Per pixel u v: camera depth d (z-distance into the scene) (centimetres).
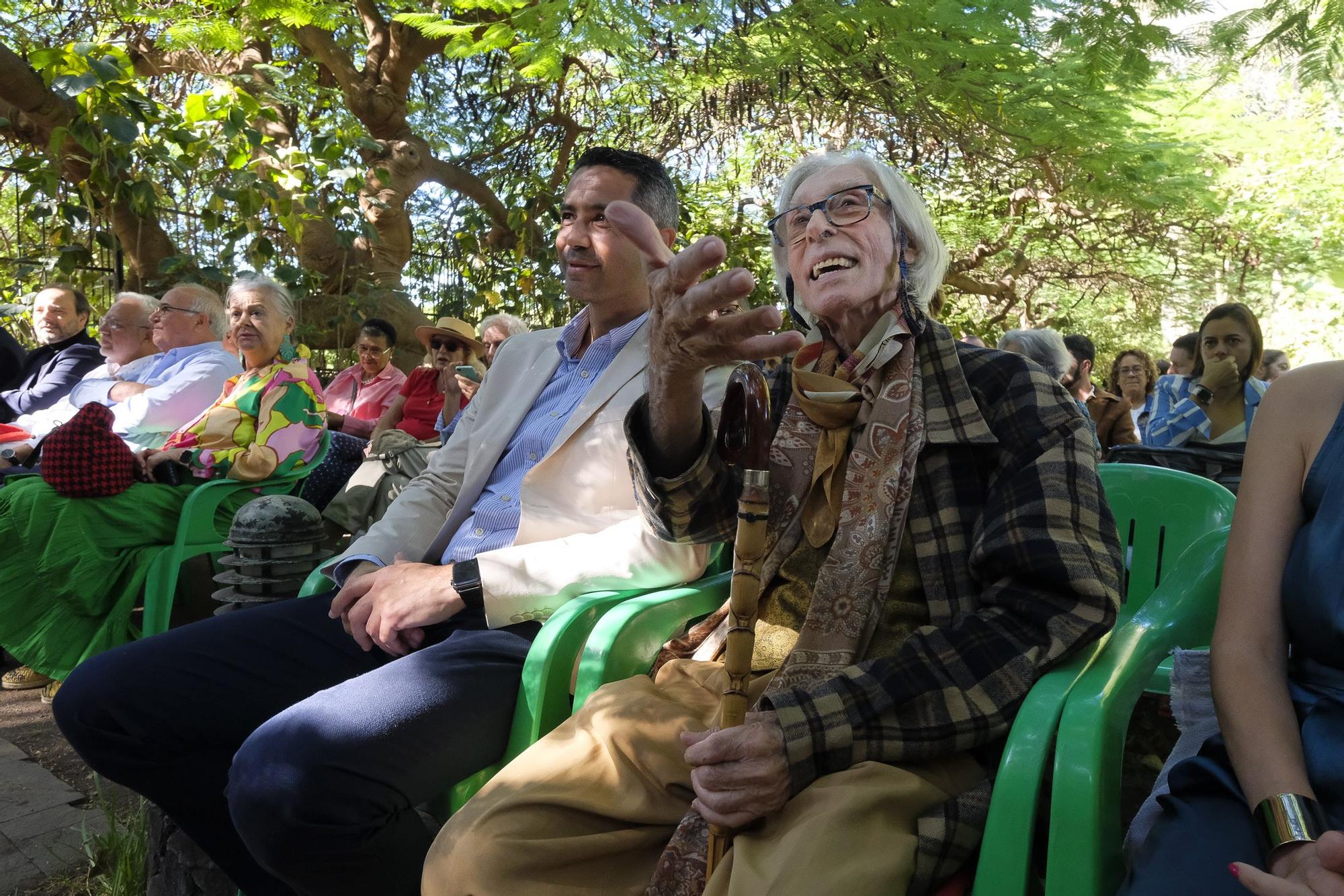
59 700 190
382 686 169
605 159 226
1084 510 143
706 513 167
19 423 490
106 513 368
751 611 140
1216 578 159
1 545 361
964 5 662
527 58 720
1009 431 153
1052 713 124
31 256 664
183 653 193
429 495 231
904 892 121
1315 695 121
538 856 139
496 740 177
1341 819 109
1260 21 406
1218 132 1179
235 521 249
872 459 154
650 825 151
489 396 237
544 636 179
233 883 205
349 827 157
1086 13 467
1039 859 132
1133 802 191
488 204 991
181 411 416
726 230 983
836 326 170
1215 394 358
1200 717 142
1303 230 1267
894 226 165
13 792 289
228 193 605
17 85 641
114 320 463
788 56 725
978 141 854
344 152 718
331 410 678
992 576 148
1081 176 923
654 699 160
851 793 127
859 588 149
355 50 1012
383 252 879
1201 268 1297
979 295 1261
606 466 207
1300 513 131
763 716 132
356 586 200
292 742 158
